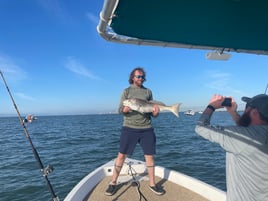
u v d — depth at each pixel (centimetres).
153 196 395
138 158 1316
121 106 401
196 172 1023
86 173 1111
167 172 465
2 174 1144
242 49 281
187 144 1777
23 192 891
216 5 185
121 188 424
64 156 1542
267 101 188
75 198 354
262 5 188
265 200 178
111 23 196
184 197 391
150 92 427
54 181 1003
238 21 212
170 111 393
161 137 2241
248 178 181
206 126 204
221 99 219
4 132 3794
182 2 178
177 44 258
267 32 234
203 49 277
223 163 1159
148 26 209
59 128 4253
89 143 2092
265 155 175
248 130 182
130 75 421
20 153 1719
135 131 400
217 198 371
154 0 172
